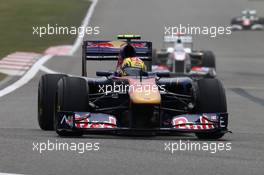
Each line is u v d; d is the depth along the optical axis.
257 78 99.94
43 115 44.00
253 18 187.88
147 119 39.62
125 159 33.09
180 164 32.03
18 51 120.94
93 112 42.53
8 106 59.34
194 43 155.38
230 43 158.38
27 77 89.69
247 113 57.59
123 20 181.62
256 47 152.50
